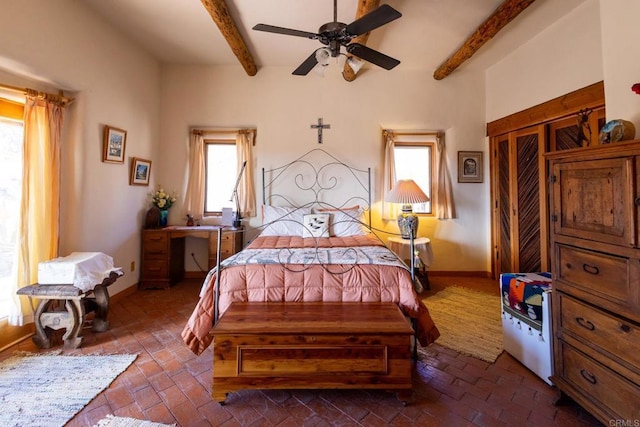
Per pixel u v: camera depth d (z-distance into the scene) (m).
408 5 2.72
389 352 1.63
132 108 3.49
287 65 4.07
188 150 4.14
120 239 3.31
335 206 4.14
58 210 2.60
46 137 2.50
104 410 1.58
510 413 1.57
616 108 1.72
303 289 2.05
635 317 1.23
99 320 2.49
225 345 1.62
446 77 4.14
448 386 1.80
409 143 4.27
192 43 3.51
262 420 1.53
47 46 2.41
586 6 2.67
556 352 1.65
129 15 2.96
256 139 4.14
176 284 3.83
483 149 4.18
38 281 2.30
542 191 3.27
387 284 2.07
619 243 1.29
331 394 1.73
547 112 3.10
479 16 2.88
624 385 1.27
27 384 1.78
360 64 2.55
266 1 2.66
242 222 4.10
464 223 4.20
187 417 1.54
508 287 2.14
